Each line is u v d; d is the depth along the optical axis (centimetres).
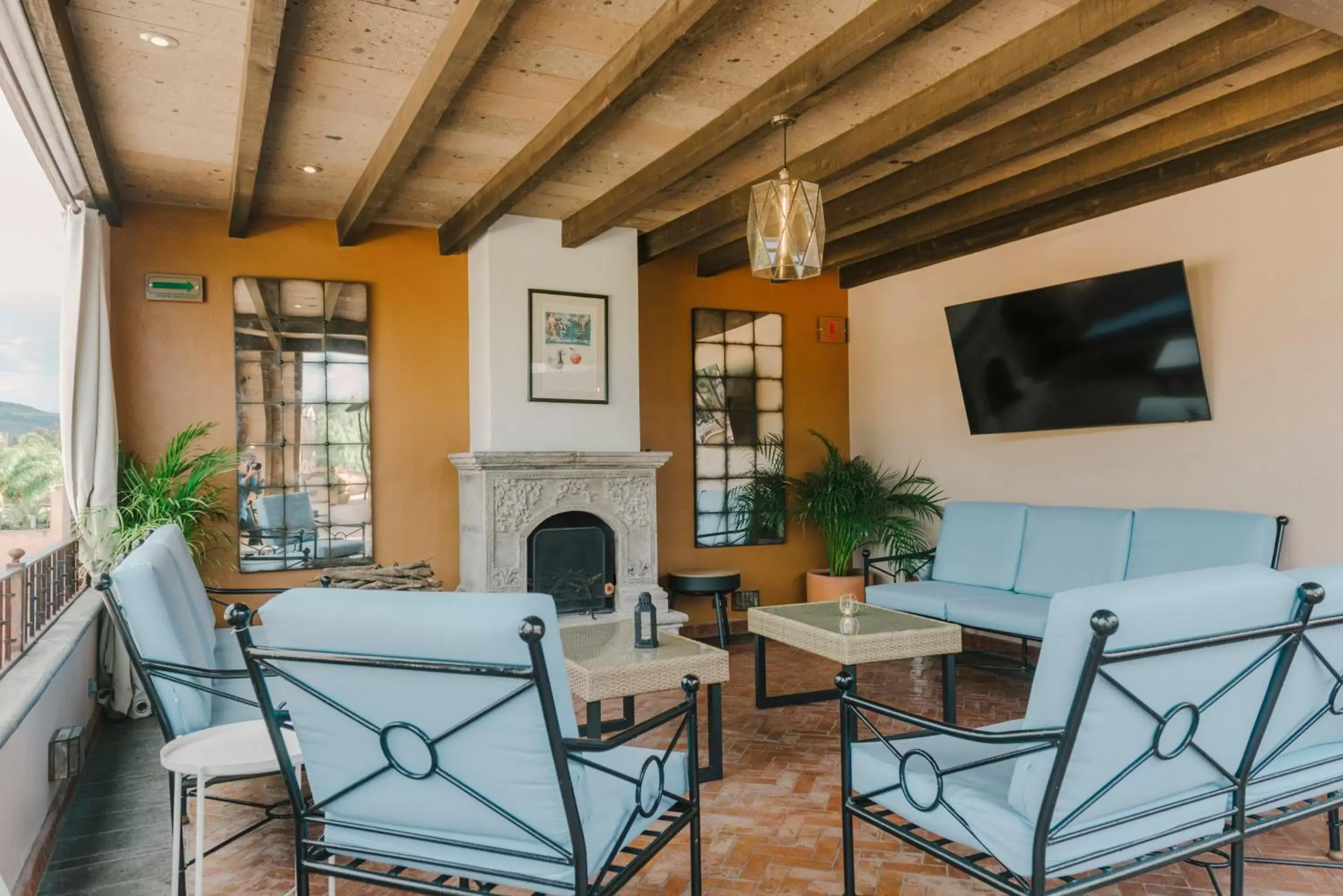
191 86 332
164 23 285
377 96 346
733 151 407
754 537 644
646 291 611
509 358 529
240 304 496
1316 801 213
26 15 258
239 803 255
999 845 178
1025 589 482
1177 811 188
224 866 261
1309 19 231
